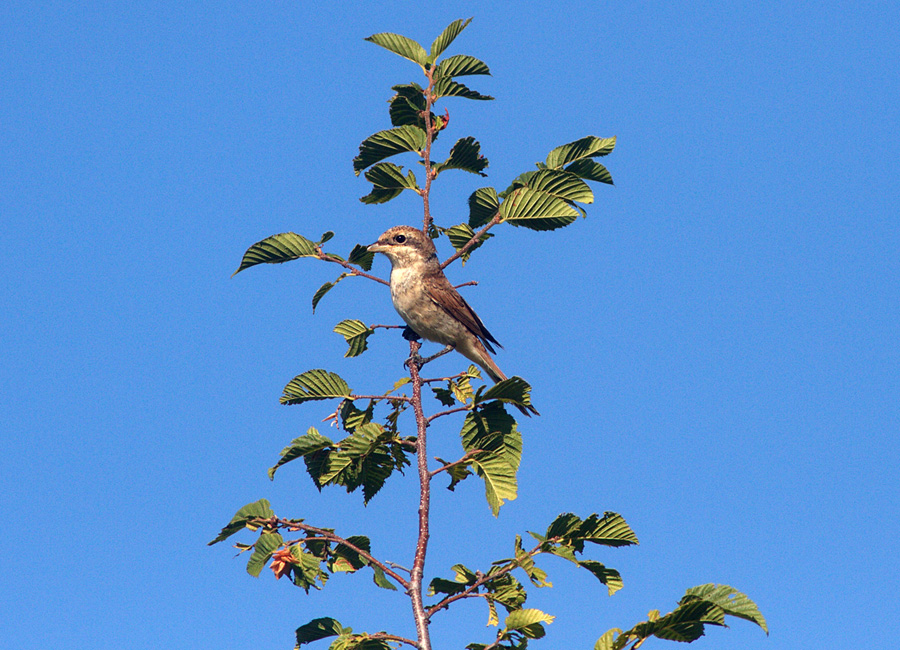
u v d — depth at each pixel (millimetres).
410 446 10695
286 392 10703
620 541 8906
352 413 11000
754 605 7176
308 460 10414
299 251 11094
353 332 11992
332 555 9828
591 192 10984
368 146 11445
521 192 11008
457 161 11938
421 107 11969
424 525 9781
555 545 8836
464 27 11391
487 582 9719
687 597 7461
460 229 12516
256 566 9148
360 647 8883
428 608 9273
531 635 8797
